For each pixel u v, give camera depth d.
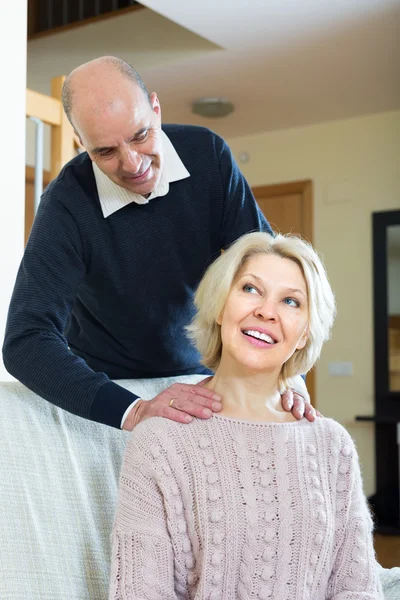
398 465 5.42
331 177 5.74
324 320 1.56
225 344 1.52
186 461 1.42
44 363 1.59
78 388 1.55
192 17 3.93
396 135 5.52
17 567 1.40
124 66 1.67
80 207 1.82
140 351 1.99
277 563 1.40
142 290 1.91
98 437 1.68
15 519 1.43
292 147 5.89
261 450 1.46
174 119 5.61
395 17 3.91
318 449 1.52
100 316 1.96
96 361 2.04
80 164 1.87
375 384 5.51
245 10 3.85
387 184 5.54
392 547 4.75
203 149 1.95
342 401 5.67
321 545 1.44
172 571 1.38
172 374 2.06
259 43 4.26
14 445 1.50
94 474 1.62
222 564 1.38
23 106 2.64
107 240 1.84
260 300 1.49
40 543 1.45
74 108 1.65
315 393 5.77
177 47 4.57
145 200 1.84
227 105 5.24
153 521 1.39
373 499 5.41
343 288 5.69
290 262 1.53
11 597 1.37
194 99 5.19
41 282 1.74
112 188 1.81
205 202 1.94
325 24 4.01
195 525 1.40
